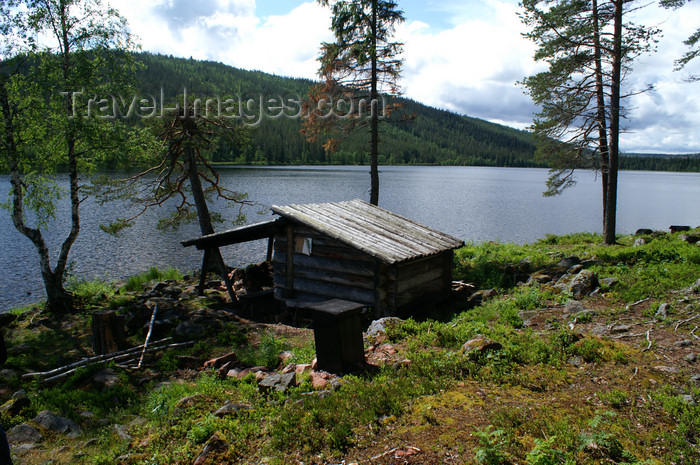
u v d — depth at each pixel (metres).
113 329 9.00
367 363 6.83
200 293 14.56
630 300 9.04
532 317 8.84
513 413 4.57
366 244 10.81
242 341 9.44
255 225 12.59
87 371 7.71
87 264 22.53
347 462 4.10
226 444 4.60
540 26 18.47
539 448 3.68
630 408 4.70
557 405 4.82
